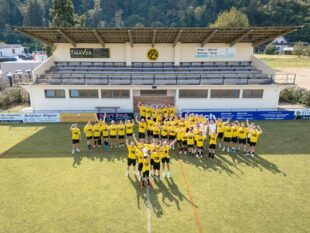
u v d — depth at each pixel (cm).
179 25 12494
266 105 2511
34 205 1099
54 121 2297
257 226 980
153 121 1869
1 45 9288
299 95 2941
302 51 8569
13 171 1398
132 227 973
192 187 1248
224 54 2727
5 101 2797
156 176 1337
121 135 1722
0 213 1048
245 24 7031
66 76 2575
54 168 1436
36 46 10431
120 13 13075
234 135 1650
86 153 1644
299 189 1231
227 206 1100
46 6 14038
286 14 11362
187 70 2677
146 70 2656
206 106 2495
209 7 12475
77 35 2409
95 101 2448
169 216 1037
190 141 1588
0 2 12875
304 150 1695
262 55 8944
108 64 2708
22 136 1938
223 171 1409
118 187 1245
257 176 1354
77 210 1069
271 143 1812
